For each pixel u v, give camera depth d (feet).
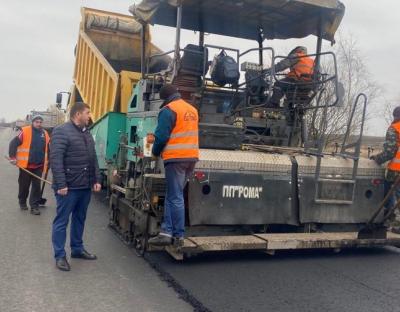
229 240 18.16
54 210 28.32
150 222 18.56
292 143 23.54
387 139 20.92
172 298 14.71
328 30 22.81
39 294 14.61
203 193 18.37
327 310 14.01
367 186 21.01
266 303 14.38
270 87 20.40
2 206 28.73
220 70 20.88
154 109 22.00
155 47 30.96
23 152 27.04
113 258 18.86
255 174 19.10
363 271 18.19
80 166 17.56
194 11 22.86
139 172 21.08
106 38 36.58
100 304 14.01
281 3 21.44
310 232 20.51
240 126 21.48
